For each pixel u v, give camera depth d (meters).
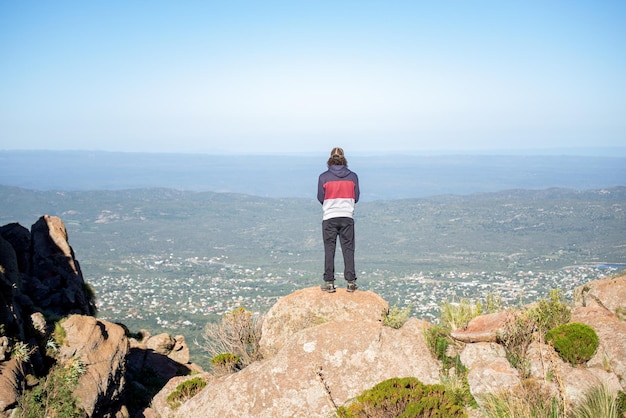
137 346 19.14
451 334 8.43
